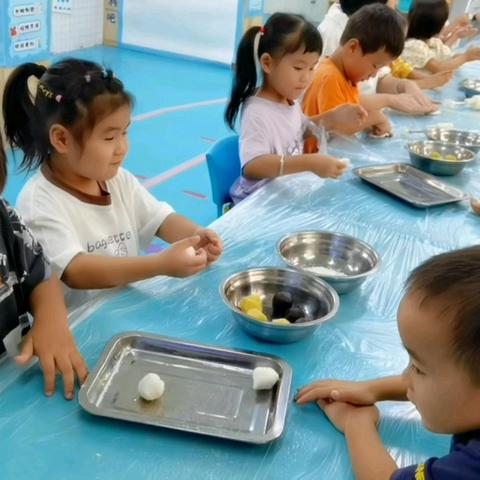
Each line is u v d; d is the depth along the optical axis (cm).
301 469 63
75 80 94
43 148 102
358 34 185
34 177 107
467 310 48
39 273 89
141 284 96
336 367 81
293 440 67
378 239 121
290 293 96
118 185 118
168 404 71
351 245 113
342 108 178
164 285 96
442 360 50
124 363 77
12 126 104
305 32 151
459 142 185
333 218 129
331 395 72
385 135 190
